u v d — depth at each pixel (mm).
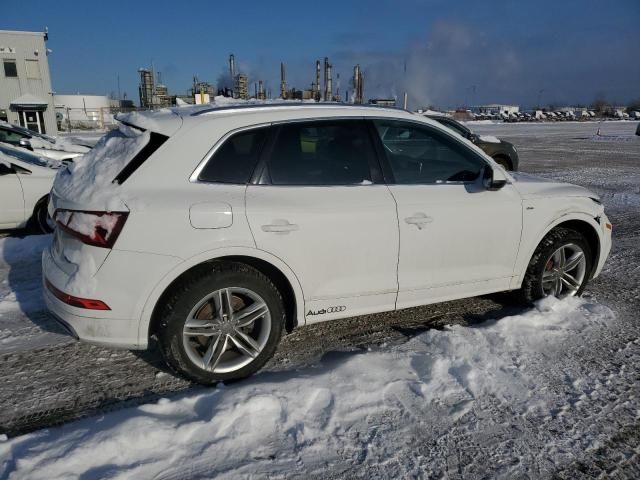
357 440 2629
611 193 10578
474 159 3914
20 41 32000
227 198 2988
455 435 2688
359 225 3301
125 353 3613
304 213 3145
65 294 2850
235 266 3029
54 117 33844
